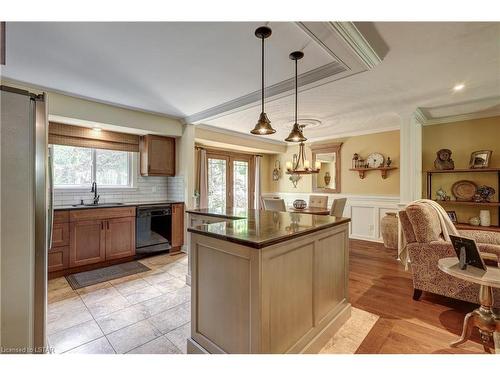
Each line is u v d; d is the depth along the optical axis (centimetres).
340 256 221
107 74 263
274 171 718
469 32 186
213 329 164
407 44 203
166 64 241
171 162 451
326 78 255
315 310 184
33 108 140
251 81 281
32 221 139
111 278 318
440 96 323
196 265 175
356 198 546
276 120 446
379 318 225
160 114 409
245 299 146
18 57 228
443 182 427
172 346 186
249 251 142
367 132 531
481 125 396
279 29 187
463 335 183
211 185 604
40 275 142
